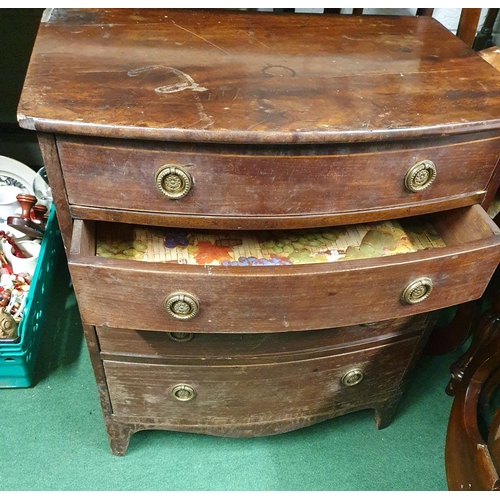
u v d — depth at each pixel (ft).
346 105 2.29
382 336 3.04
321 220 2.46
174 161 2.16
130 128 2.02
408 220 2.99
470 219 2.71
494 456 2.62
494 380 3.66
